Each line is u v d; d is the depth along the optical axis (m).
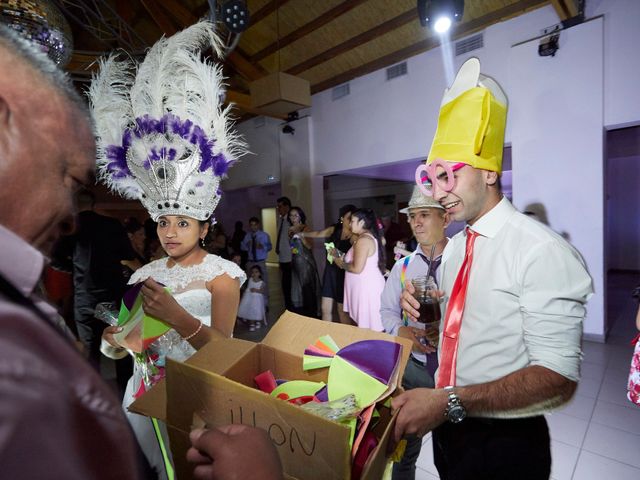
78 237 2.45
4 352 0.19
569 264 0.82
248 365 0.71
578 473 1.87
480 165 0.90
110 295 2.54
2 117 0.27
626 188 8.61
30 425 0.18
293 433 0.49
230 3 2.23
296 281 4.61
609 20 3.67
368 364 0.62
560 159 3.98
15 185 0.28
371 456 0.50
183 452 0.59
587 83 3.79
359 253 2.67
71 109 0.31
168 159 1.17
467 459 0.98
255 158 8.11
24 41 0.31
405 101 5.39
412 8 4.78
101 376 0.24
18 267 0.25
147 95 1.23
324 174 6.79
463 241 1.09
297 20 5.56
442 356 1.02
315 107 6.68
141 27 6.27
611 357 3.41
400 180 9.75
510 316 0.90
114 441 0.23
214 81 1.27
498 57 4.44
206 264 1.25
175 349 1.17
